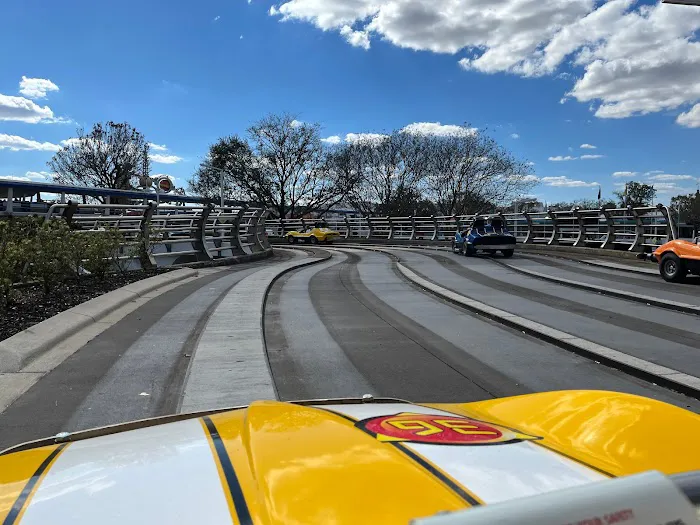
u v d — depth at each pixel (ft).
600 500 2.73
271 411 6.32
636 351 23.11
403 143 187.32
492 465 5.05
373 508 3.84
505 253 77.25
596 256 74.02
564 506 2.66
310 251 110.83
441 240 123.34
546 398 8.24
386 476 4.33
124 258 47.60
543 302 37.04
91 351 22.53
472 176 175.63
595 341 24.86
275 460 4.60
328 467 4.45
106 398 16.96
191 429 6.17
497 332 28.19
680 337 26.05
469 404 9.03
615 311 33.37
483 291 42.80
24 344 21.61
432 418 7.00
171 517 3.91
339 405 8.23
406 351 23.97
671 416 7.08
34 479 4.83
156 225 64.18
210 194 211.41
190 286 43.42
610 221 77.56
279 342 25.62
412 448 5.27
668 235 64.54
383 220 145.07
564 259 70.74
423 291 44.50
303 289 45.47
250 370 19.83
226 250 77.56
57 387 17.93
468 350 24.23
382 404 8.47
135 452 5.34
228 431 5.82
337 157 194.39
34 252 30.68
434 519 2.43
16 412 15.70
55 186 149.69
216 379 18.74
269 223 172.14
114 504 4.15
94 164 191.01
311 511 3.77
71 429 14.47
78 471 4.92
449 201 181.47
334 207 228.43
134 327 27.27
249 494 4.14
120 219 51.37
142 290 38.22
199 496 4.17
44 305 29.58
